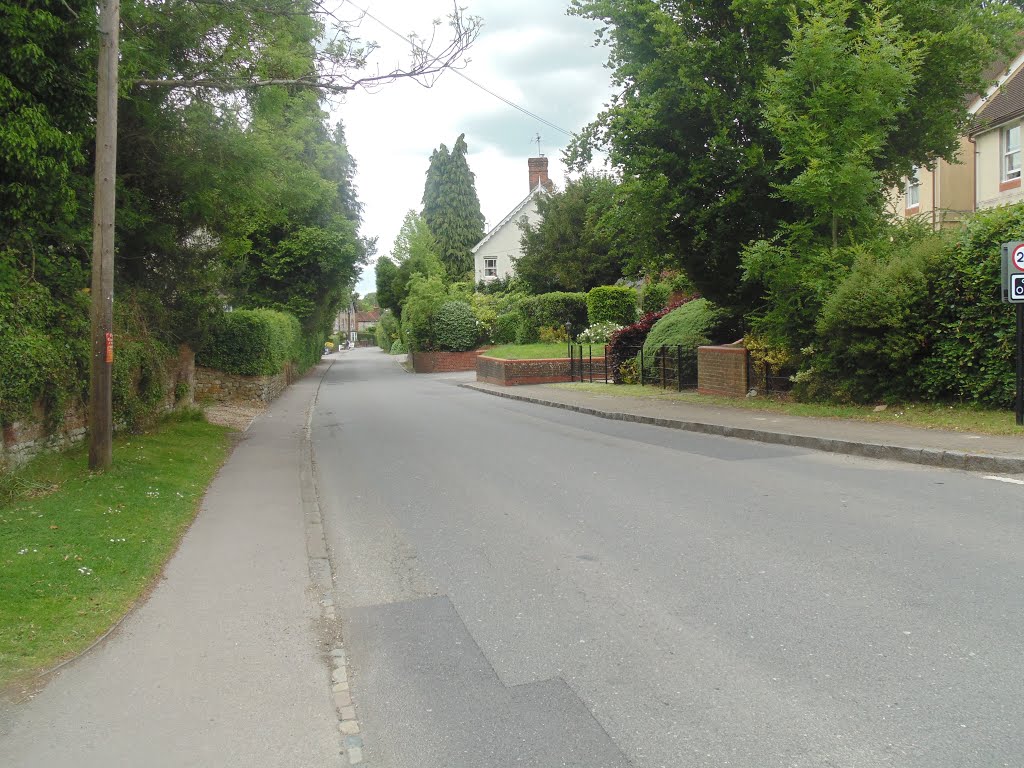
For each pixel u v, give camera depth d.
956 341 11.95
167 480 9.45
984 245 11.54
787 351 16.42
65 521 7.00
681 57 16.09
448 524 7.70
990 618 4.57
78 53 9.46
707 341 21.62
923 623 4.55
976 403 11.77
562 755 3.37
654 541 6.63
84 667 4.36
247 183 14.00
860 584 5.27
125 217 12.08
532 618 5.03
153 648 4.64
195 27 12.27
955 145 17.34
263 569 6.25
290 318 33.44
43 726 3.68
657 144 17.06
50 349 9.05
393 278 57.09
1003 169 26.45
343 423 18.53
